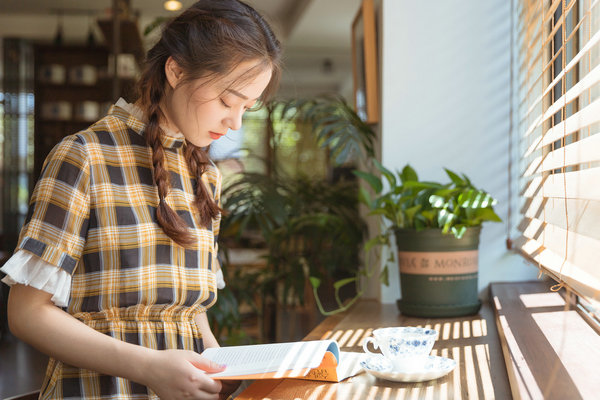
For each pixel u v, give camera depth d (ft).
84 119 18.29
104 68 18.48
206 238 4.18
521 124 7.16
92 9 18.61
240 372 3.57
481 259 7.28
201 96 3.76
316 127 8.42
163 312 3.85
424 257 6.19
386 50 7.40
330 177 12.87
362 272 7.54
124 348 3.45
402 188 6.47
